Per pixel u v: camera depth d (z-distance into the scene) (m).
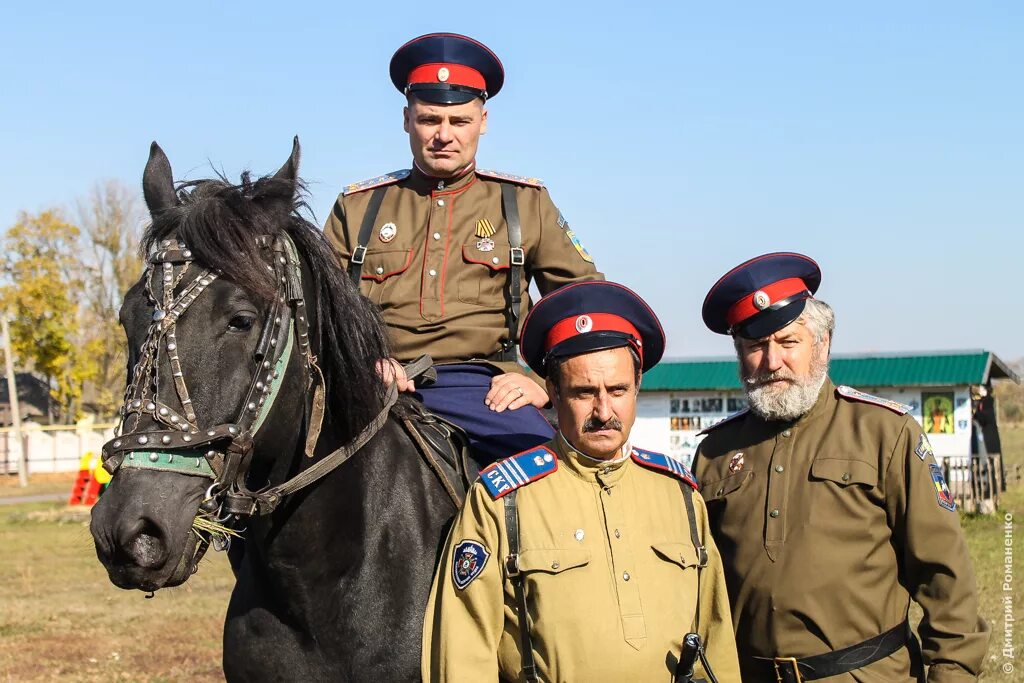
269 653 2.83
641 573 2.62
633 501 2.71
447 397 3.39
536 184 3.72
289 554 2.74
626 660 2.52
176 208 2.67
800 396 2.97
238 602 2.93
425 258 3.54
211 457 2.46
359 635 2.82
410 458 3.09
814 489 2.95
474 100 3.61
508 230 3.58
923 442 2.91
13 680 6.68
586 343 2.67
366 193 3.73
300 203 2.88
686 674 2.57
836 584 2.87
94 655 7.41
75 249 40.69
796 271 3.04
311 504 2.74
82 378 40.91
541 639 2.56
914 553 2.86
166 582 2.39
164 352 2.45
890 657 2.89
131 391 2.45
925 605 2.87
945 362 16.19
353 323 2.84
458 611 2.62
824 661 2.87
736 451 3.14
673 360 18.52
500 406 3.31
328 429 2.81
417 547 2.96
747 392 3.05
